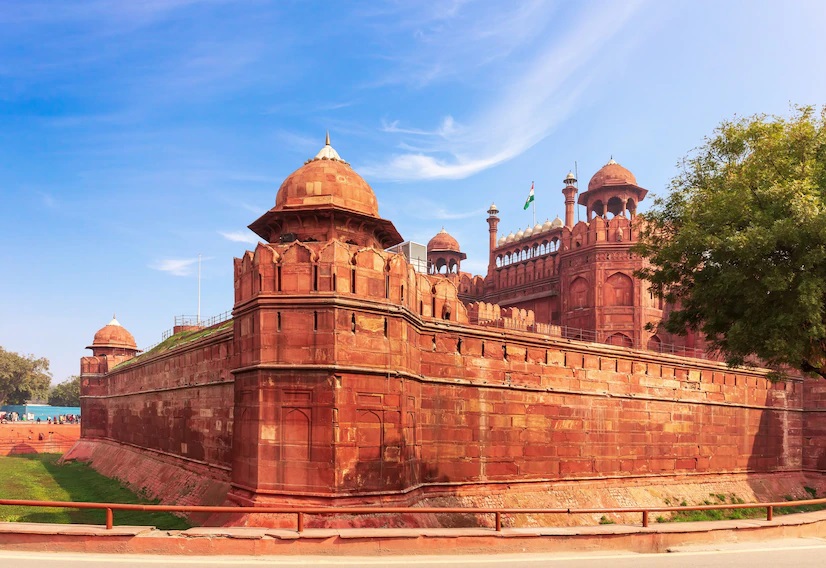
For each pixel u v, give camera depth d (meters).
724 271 14.47
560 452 21.55
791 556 9.91
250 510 9.27
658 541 10.32
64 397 95.81
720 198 14.54
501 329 20.34
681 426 25.83
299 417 14.38
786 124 15.07
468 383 19.17
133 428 32.81
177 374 25.72
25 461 40.16
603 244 30.72
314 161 17.38
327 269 14.84
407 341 16.47
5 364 72.94
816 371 15.78
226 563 8.43
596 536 10.01
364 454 14.63
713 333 16.28
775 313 14.15
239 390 15.67
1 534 8.88
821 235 12.78
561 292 32.56
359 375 14.78
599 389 23.11
